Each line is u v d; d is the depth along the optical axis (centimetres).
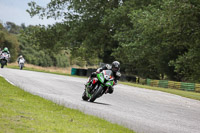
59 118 2655
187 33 12138
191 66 12838
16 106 2898
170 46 14475
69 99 4444
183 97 7806
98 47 18350
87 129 2358
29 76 8138
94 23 18738
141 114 3828
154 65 17750
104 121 2853
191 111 4912
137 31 15050
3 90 4044
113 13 16825
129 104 4828
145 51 14912
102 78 4381
